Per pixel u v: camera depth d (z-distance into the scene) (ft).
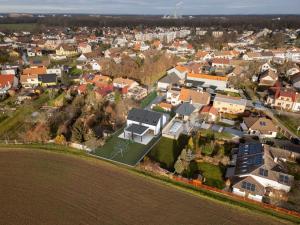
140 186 163.22
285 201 152.97
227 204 148.97
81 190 158.92
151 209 145.48
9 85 331.57
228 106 272.72
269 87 342.03
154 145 211.41
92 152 198.49
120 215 141.18
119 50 547.08
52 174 173.27
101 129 231.91
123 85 326.44
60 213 141.69
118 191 158.61
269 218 140.05
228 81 363.15
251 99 307.99
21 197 152.56
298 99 278.05
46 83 347.77
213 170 181.06
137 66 407.03
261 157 173.27
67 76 381.40
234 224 136.05
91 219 138.21
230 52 525.34
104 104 277.85
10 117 255.50
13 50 564.30
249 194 153.79
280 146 205.98
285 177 159.94
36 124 238.68
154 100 306.76
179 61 485.15
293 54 501.97
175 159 194.08
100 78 342.64
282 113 272.31
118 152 199.52
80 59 497.87
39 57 539.70
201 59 507.71
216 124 247.91
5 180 166.61
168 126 235.81
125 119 251.39
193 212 143.74
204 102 278.87
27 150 201.05
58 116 251.19
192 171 179.42
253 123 231.30
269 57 491.31
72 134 211.00
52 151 199.41
